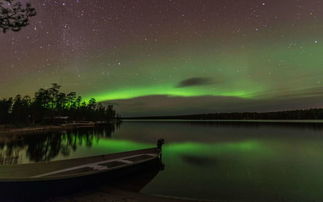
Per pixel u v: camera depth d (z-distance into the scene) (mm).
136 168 9141
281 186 8289
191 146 22406
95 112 100688
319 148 20391
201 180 9125
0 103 53812
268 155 16422
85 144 23812
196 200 6172
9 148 19656
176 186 8211
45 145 22375
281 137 33531
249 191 7691
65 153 17375
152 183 8531
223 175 10070
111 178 7711
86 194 6309
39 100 62719
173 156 16047
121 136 35219
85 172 6852
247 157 15555
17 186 5613
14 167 7754
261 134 39938
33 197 5715
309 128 60938
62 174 7039
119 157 10422
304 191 7688
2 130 34062
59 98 72625
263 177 9711
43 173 7172
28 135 32469
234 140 29219
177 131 50594
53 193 5965
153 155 11117
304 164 12906
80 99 88062
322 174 10328
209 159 14680
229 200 6793
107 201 5734
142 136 35719
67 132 42438
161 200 5996
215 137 34094
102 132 44844
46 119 59781
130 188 7754
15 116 52625
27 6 8664
